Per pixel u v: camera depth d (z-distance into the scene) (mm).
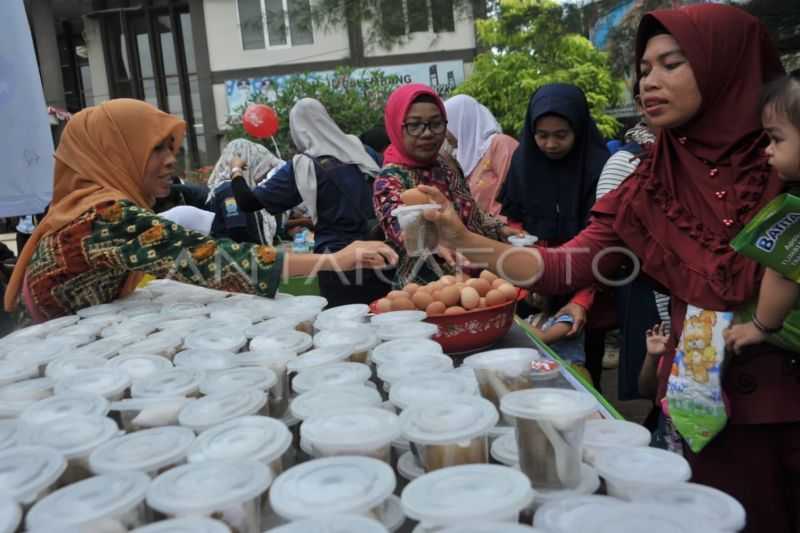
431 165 2291
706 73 1284
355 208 2828
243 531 756
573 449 809
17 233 5113
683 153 1361
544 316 2609
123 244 1712
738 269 1268
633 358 2238
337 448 852
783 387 1272
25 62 2184
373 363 1389
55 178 1898
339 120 11875
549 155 2592
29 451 879
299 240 4363
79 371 1218
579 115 2555
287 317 1585
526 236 2332
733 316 1291
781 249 1108
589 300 2377
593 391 1252
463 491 722
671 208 1359
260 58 14320
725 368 1297
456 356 1622
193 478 786
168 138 1931
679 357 1355
